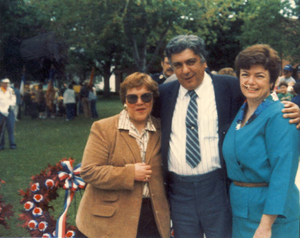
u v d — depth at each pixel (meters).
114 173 2.39
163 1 13.30
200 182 2.49
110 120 2.54
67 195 3.12
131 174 2.38
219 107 2.51
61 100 16.62
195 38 2.47
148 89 2.48
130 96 2.45
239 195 2.26
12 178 5.85
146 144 2.53
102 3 13.49
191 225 2.55
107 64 22.83
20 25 9.37
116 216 2.43
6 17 9.02
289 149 2.05
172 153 2.54
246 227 2.24
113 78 33.34
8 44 8.99
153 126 2.57
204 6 14.20
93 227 2.46
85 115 16.77
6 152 8.22
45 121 15.26
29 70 9.33
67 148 8.77
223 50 29.42
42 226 3.12
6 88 8.57
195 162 2.47
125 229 2.41
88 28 13.95
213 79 2.60
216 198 2.49
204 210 2.51
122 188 2.40
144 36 14.64
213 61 30.03
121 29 14.20
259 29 18.64
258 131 2.15
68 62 13.41
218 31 27.95
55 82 16.02
